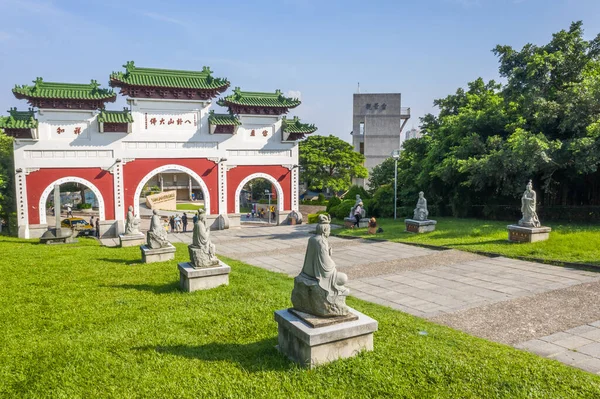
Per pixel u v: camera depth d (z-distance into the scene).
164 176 75.75
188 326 8.16
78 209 54.16
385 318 8.67
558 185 25.48
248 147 33.12
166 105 30.22
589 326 8.21
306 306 6.50
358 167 53.09
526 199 17.23
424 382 5.64
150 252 15.41
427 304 10.20
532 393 5.32
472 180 23.86
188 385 5.70
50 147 27.14
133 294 10.67
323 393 5.41
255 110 33.19
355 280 13.20
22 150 26.42
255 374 6.02
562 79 22.81
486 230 20.42
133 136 29.28
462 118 26.98
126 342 7.27
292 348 6.46
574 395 5.27
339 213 34.00
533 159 19.64
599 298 9.96
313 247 6.43
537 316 8.91
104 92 27.83
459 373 5.87
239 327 8.04
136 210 29.66
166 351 6.89
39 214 27.05
